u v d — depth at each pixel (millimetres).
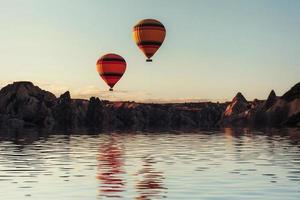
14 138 94562
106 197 27547
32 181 33938
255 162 46625
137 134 119438
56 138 95375
